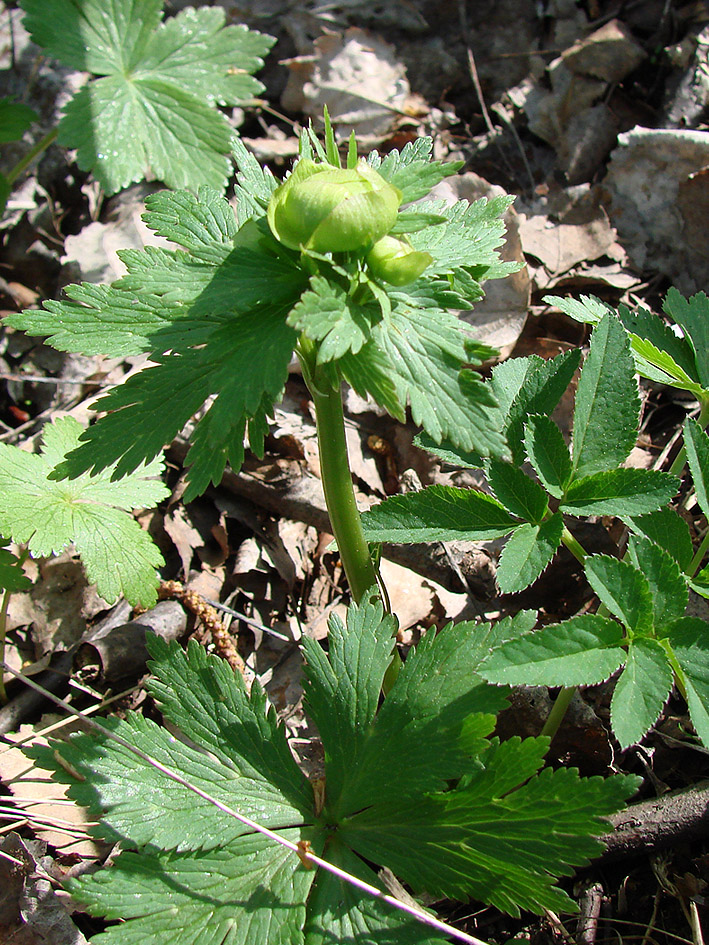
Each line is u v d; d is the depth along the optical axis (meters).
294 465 0.27
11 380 0.33
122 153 0.29
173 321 0.17
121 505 0.23
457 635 0.18
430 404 0.15
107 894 0.17
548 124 0.36
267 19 0.40
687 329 0.21
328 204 0.14
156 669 0.18
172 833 0.17
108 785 0.17
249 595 0.26
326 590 0.27
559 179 0.35
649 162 0.32
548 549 0.17
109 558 0.22
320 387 0.17
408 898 0.18
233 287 0.15
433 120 0.38
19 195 0.37
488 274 0.17
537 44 0.38
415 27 0.39
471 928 0.20
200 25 0.31
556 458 0.18
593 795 0.16
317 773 0.22
